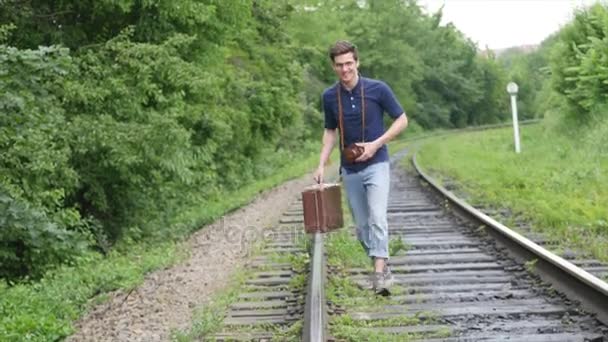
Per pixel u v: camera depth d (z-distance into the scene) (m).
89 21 12.95
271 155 29.41
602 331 5.29
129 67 11.83
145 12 12.95
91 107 11.38
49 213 9.70
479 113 89.75
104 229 12.78
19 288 7.90
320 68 45.47
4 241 9.13
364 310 6.16
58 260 9.38
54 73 9.25
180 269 9.30
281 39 28.53
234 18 15.02
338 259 8.41
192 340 5.82
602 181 14.75
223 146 21.22
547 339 5.12
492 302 6.34
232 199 18.02
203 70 14.45
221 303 6.93
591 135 22.52
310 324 4.88
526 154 24.41
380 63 61.62
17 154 9.02
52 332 6.39
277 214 14.17
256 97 23.75
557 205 11.99
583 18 27.39
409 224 11.55
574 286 6.26
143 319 6.84
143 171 12.38
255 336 5.71
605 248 8.60
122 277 8.83
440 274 7.62
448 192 14.13
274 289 7.43
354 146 6.14
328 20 48.31
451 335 5.36
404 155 35.56
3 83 8.56
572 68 24.97
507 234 8.46
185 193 15.10
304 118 39.16
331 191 6.43
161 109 12.59
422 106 73.88
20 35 11.92
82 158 11.62
